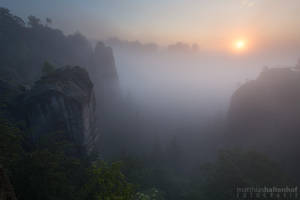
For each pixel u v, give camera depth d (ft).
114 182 42.06
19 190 40.27
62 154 62.39
